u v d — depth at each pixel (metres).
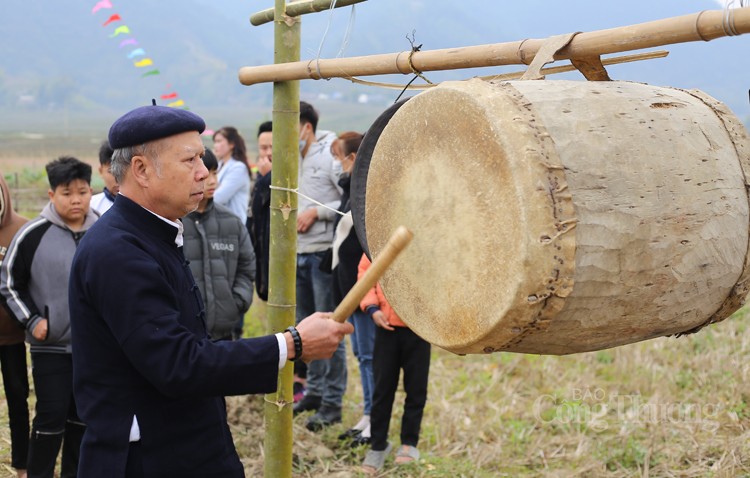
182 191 2.26
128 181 2.27
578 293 1.78
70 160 3.85
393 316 4.18
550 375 5.63
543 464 4.30
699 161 1.92
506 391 5.39
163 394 2.18
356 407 5.23
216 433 2.33
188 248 4.21
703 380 5.22
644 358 5.71
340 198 4.91
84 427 3.89
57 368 3.82
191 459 2.25
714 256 1.92
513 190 1.75
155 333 2.09
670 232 1.83
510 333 1.82
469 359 6.24
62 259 3.80
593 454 4.27
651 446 4.20
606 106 1.88
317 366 5.13
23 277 3.81
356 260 4.43
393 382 4.26
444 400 5.17
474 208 1.86
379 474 4.23
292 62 2.81
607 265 1.78
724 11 1.76
